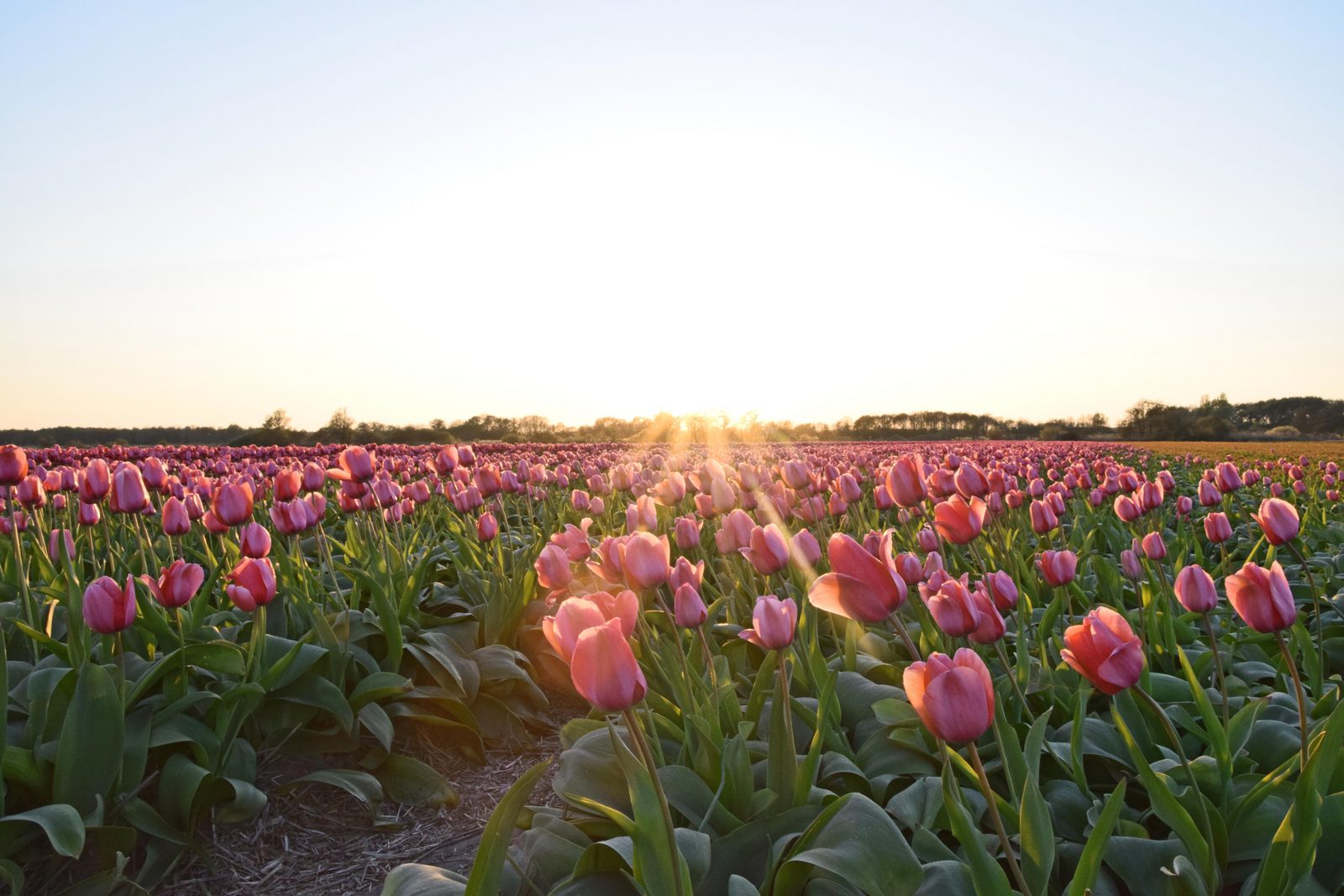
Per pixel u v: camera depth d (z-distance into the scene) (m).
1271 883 2.01
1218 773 2.71
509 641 5.54
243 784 3.59
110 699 3.34
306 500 5.32
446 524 8.17
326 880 3.44
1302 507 9.77
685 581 3.36
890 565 2.16
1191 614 4.59
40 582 5.77
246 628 4.64
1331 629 4.57
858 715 3.69
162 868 3.36
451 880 2.46
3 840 3.18
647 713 3.28
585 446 27.75
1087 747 3.13
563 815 3.37
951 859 2.45
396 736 4.62
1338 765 2.48
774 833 2.57
